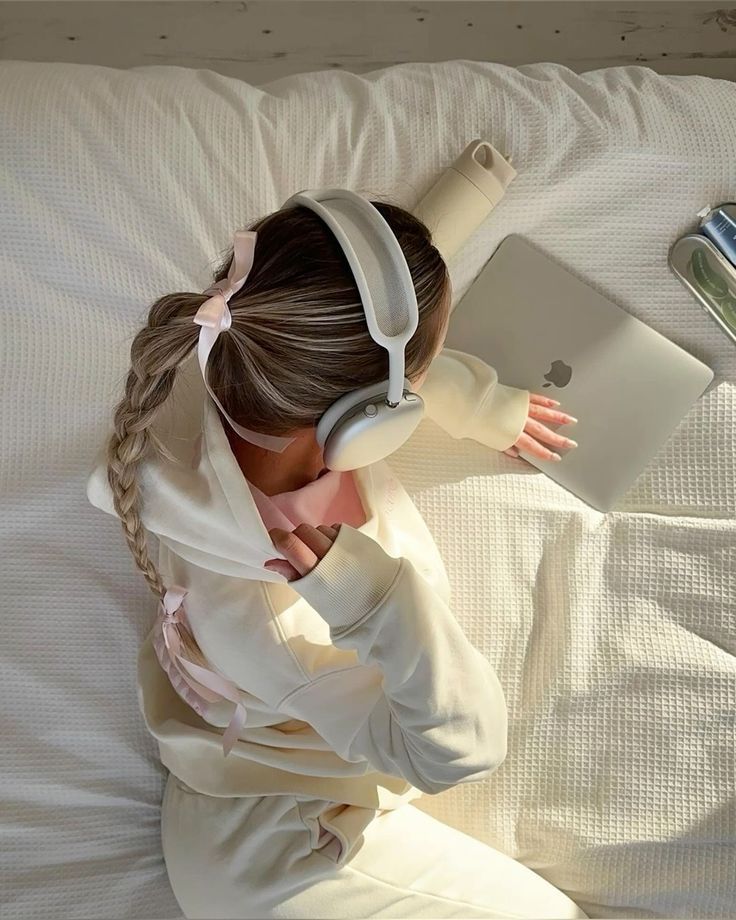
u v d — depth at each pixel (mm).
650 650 1192
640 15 1688
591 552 1220
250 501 737
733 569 1201
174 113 1200
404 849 1064
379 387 705
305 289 643
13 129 1161
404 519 1047
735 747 1164
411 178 1217
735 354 1221
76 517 1189
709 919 1133
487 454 1249
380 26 1721
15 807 1153
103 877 1151
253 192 1200
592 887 1160
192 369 882
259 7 1727
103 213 1174
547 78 1251
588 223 1228
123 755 1188
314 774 998
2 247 1166
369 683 861
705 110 1210
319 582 747
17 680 1167
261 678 846
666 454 1234
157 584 889
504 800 1186
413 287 657
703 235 1180
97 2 1727
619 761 1176
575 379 1231
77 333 1195
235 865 1039
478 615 1214
